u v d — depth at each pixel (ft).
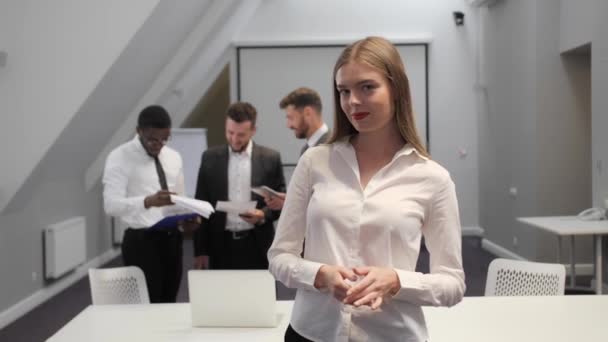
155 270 9.98
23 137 14.82
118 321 7.25
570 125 19.43
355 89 4.07
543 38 19.35
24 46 14.65
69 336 6.68
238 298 6.95
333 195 4.27
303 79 27.91
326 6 28.07
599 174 16.19
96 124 17.76
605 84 15.79
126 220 10.00
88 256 21.61
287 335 4.59
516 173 21.62
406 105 4.23
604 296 7.93
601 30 16.03
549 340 6.26
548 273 8.35
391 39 27.89
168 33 18.25
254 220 9.85
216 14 21.84
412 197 4.17
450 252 4.21
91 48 14.65
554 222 15.70
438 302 4.07
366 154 4.39
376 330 4.17
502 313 7.23
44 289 17.56
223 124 33.42
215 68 27.94
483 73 26.18
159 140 10.14
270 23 28.12
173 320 7.28
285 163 28.09
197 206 9.04
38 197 17.24
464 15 27.96
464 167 28.48
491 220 25.02
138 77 18.42
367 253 4.18
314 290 4.25
